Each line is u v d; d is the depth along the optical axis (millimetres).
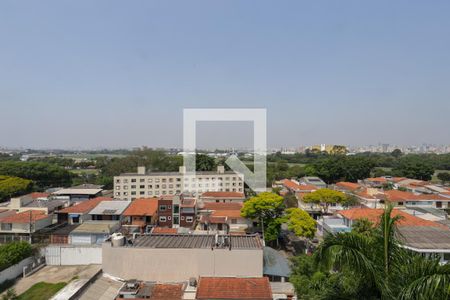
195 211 44156
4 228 34594
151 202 44750
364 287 8258
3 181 59969
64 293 19719
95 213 38812
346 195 51750
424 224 29250
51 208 41094
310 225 34562
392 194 52906
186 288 21016
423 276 7047
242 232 40562
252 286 19688
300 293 17047
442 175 93812
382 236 8547
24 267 25156
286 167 102062
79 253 27250
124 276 22547
